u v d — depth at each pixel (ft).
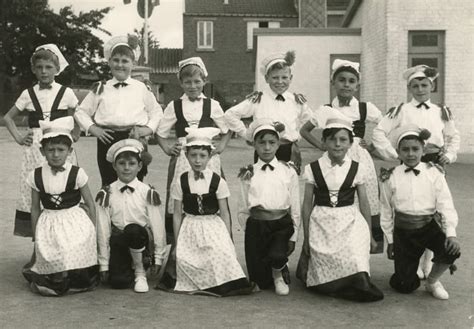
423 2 55.52
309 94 67.00
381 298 17.07
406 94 56.03
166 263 19.04
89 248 17.95
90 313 15.97
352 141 17.99
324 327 14.99
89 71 132.67
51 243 17.70
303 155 55.52
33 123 20.58
